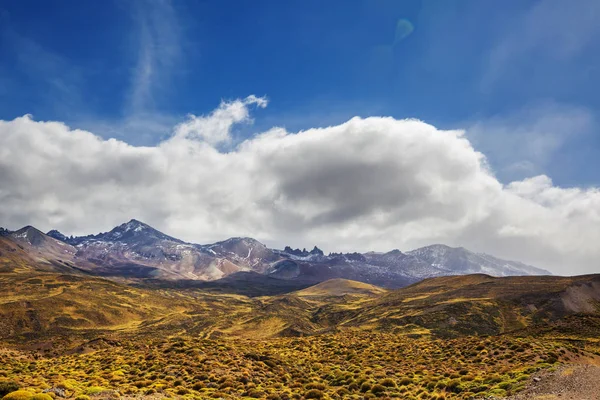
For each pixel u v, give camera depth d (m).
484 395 46.81
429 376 63.75
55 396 42.44
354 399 54.72
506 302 188.00
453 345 94.00
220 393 54.03
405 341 118.62
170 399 46.50
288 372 76.06
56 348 137.50
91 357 95.88
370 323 190.62
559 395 39.66
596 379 45.25
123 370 73.06
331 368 80.00
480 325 162.00
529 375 52.25
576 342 92.94
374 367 77.62
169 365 74.50
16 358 105.81
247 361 80.75
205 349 91.56
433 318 173.12
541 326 129.75
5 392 42.66
